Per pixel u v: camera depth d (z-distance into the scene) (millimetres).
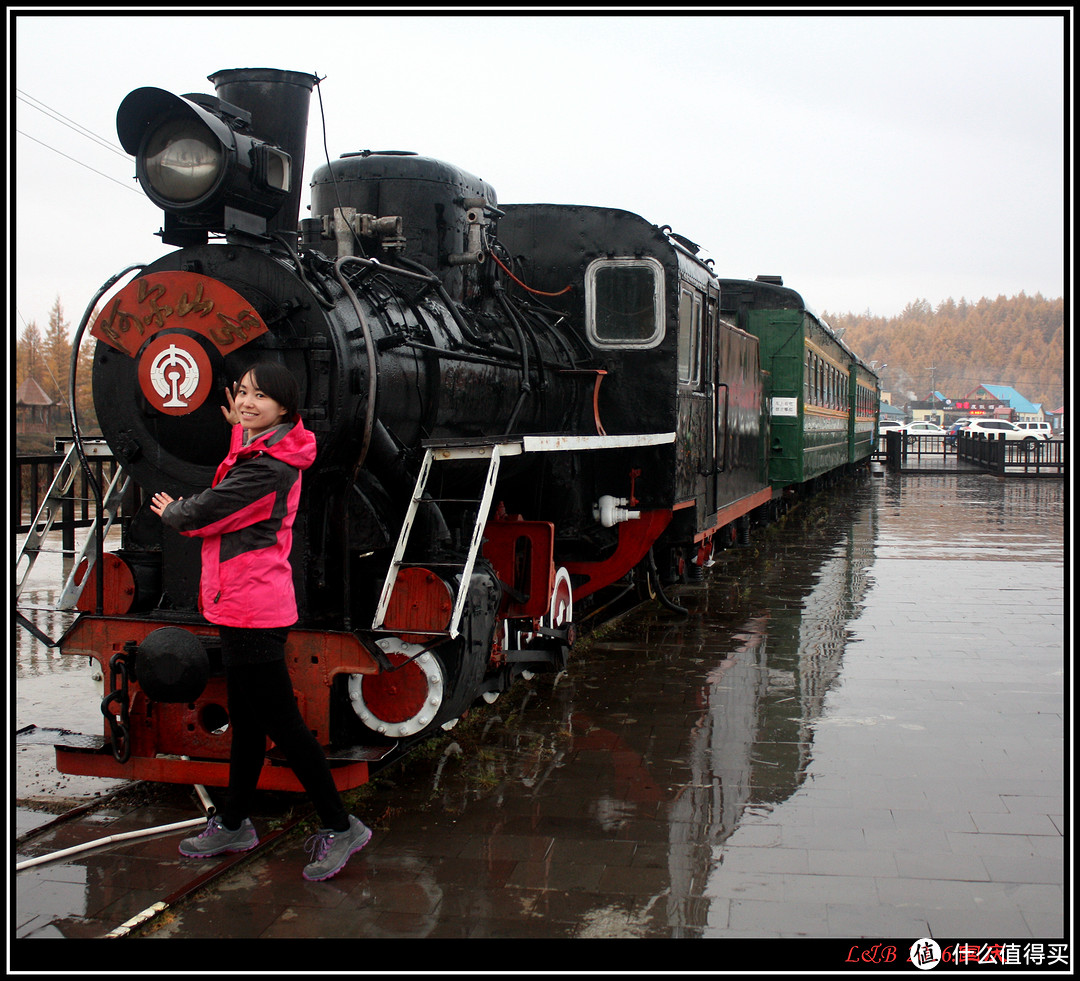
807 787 4809
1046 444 39219
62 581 10227
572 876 3811
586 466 8102
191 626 4367
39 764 5113
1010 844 4152
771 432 16859
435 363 5238
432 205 6094
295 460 3770
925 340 168750
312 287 4402
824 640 8219
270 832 4219
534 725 5855
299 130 5000
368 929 3387
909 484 28812
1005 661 7469
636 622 9031
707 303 9844
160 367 4340
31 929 3369
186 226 4570
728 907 3568
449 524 5902
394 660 4406
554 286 8422
